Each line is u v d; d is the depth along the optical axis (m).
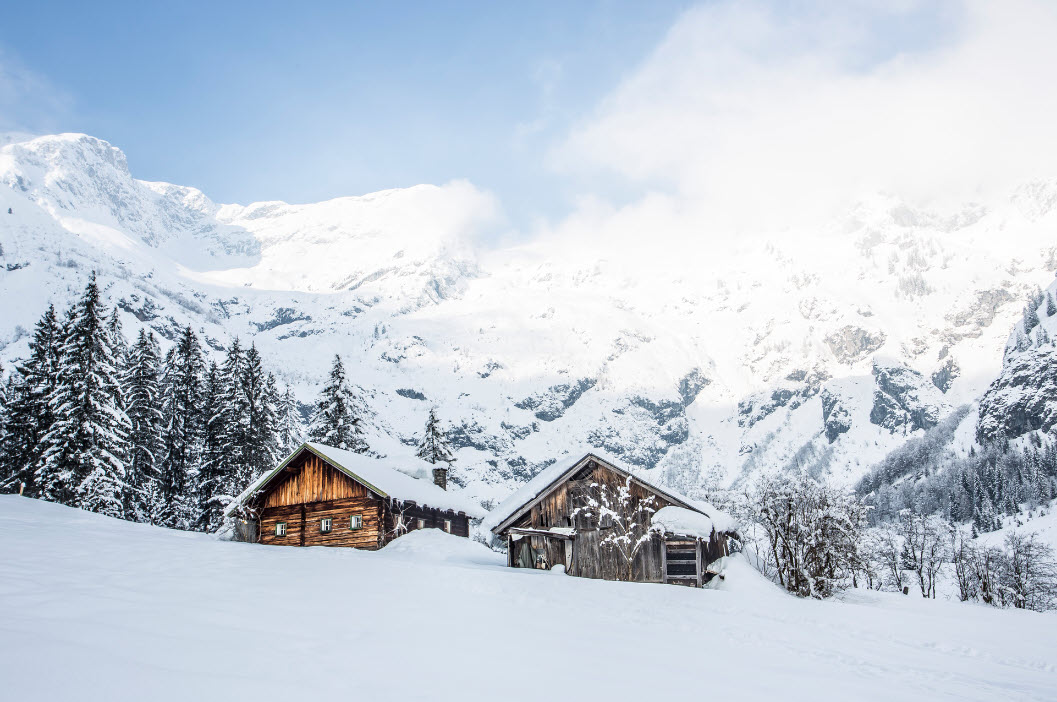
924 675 14.12
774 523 31.19
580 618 16.05
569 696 9.19
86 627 9.59
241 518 41.19
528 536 33.94
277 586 15.41
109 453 43.12
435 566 22.72
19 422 46.53
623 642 13.70
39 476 41.16
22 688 6.93
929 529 60.78
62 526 24.95
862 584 52.22
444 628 12.81
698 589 25.33
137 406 51.41
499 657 10.98
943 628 22.25
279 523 41.06
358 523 38.75
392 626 12.41
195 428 56.19
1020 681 14.69
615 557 32.12
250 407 53.88
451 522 46.44
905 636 19.64
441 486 51.72
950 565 69.19
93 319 44.34
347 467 38.94
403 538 37.19
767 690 10.86
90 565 15.59
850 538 33.00
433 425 65.44
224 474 51.75
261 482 40.62
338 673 8.91
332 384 59.81
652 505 32.69
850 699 10.98
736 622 18.42
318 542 39.38
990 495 186.62
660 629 15.94
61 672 7.52
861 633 19.28
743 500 34.78
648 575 31.34
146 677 7.73
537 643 12.49
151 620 10.57
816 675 12.70
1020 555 61.81
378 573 19.48
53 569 14.35
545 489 33.69
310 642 10.41
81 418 42.44
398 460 50.72
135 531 28.12
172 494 53.78
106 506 41.94
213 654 9.03
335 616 12.70
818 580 30.16
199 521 51.59
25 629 9.08
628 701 9.26
